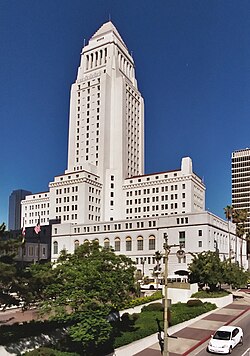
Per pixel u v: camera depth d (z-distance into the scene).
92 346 25.83
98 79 139.25
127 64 152.88
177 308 45.50
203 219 90.69
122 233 103.25
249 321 42.44
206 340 33.56
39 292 25.09
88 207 121.31
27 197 159.12
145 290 68.94
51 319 25.84
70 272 26.31
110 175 131.75
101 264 27.91
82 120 140.38
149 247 97.69
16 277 23.11
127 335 30.14
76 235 112.31
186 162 120.94
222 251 101.38
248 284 84.38
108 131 136.12
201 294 53.19
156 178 125.06
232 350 29.97
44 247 115.50
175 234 93.94
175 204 119.75
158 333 33.06
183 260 91.06
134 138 145.25
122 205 129.88
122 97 138.25
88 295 25.25
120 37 152.00
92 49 147.38
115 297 26.91
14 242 24.38
